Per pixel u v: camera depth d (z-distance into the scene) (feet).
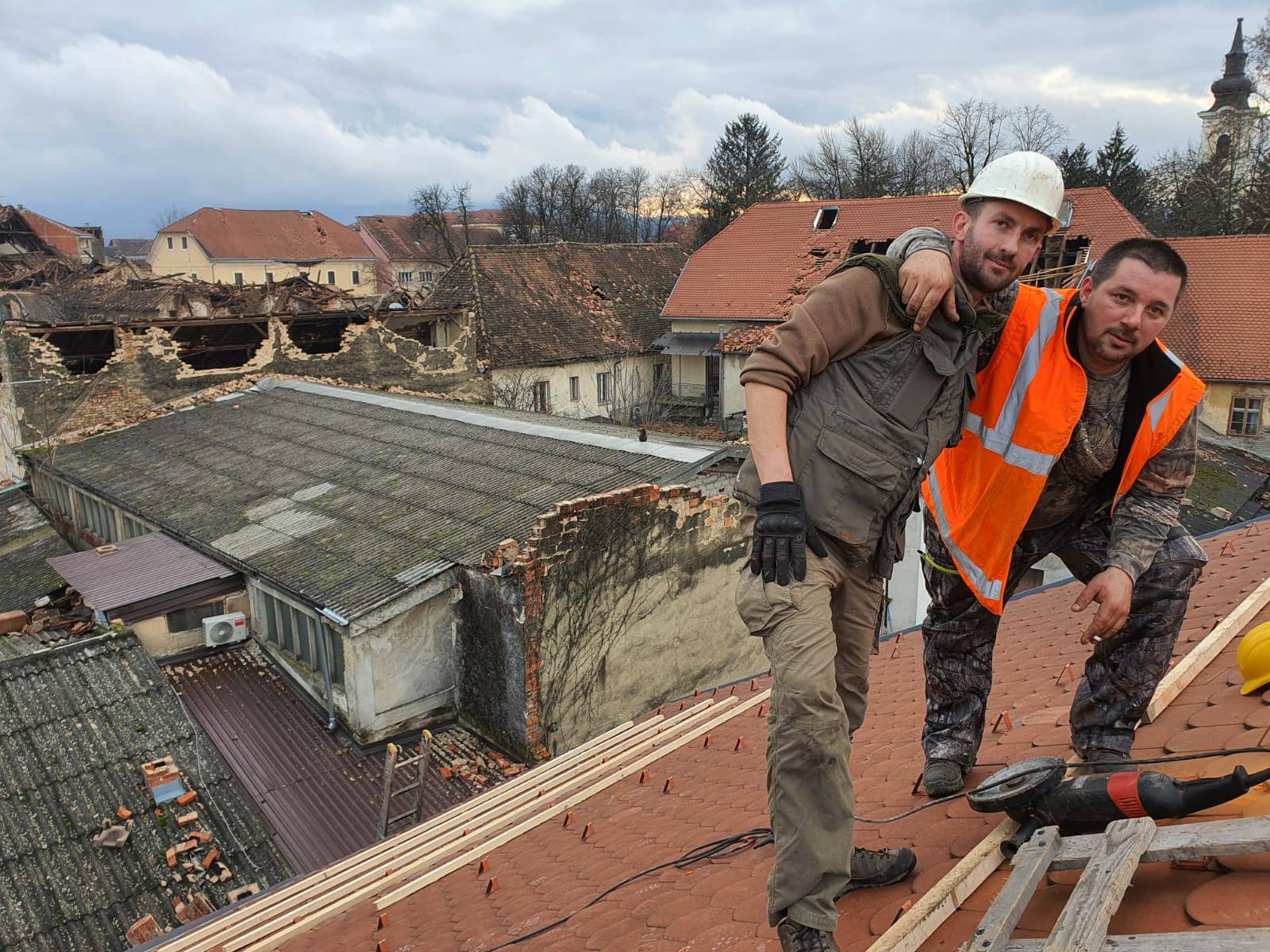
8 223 198.80
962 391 8.25
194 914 29.73
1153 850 6.93
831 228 128.57
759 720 20.44
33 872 30.60
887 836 10.44
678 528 44.27
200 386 83.51
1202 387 8.91
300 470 57.88
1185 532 9.60
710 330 127.44
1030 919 7.29
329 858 33.60
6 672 39.50
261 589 47.50
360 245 263.08
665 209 295.69
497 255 133.90
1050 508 10.18
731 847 12.40
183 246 236.22
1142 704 9.62
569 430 56.80
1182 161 186.29
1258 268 95.61
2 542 68.44
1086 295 8.77
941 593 10.62
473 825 20.03
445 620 42.37
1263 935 5.53
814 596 7.35
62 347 92.94
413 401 72.23
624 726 25.89
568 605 40.11
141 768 34.88
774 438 7.43
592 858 14.70
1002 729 12.75
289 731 42.09
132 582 48.08
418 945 13.75
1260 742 8.69
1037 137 156.87
